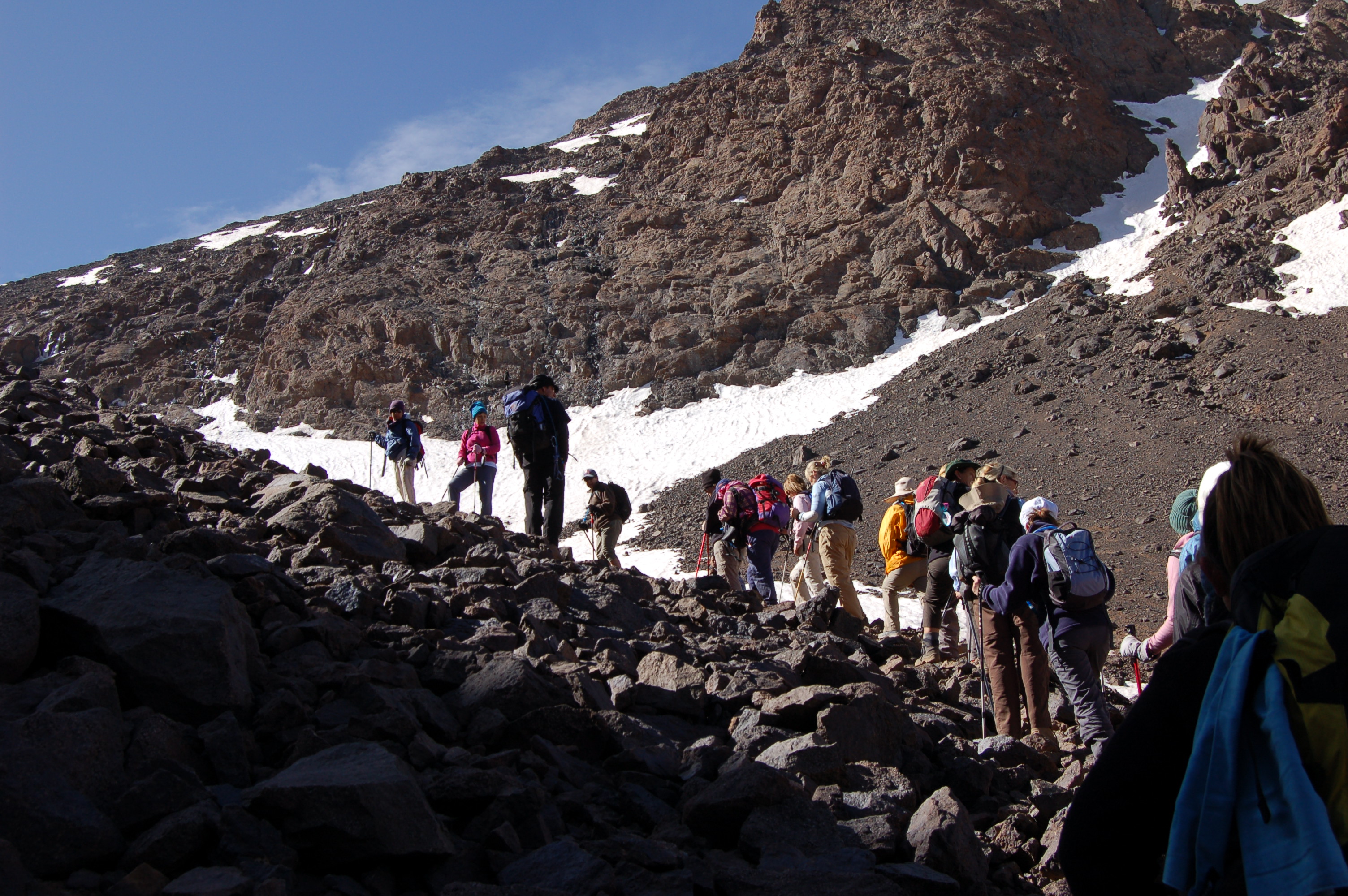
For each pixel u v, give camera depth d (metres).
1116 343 39.59
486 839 3.09
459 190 78.00
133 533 5.37
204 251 82.25
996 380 40.81
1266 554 1.95
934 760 5.05
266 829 2.78
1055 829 4.24
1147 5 90.50
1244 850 1.72
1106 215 58.78
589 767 3.93
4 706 3.06
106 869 2.60
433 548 6.92
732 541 10.53
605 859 3.10
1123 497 27.45
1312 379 31.91
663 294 59.94
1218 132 58.59
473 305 61.69
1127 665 14.20
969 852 3.54
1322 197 45.53
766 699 5.00
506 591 5.98
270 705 3.55
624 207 72.12
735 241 63.41
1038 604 6.20
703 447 45.34
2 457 5.26
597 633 6.06
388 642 4.73
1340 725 1.72
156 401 60.03
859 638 7.93
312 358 59.59
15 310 73.56
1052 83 67.31
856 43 75.50
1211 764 1.80
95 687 3.12
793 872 3.11
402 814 2.88
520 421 9.94
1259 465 2.09
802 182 66.81
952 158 61.03
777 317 54.59
